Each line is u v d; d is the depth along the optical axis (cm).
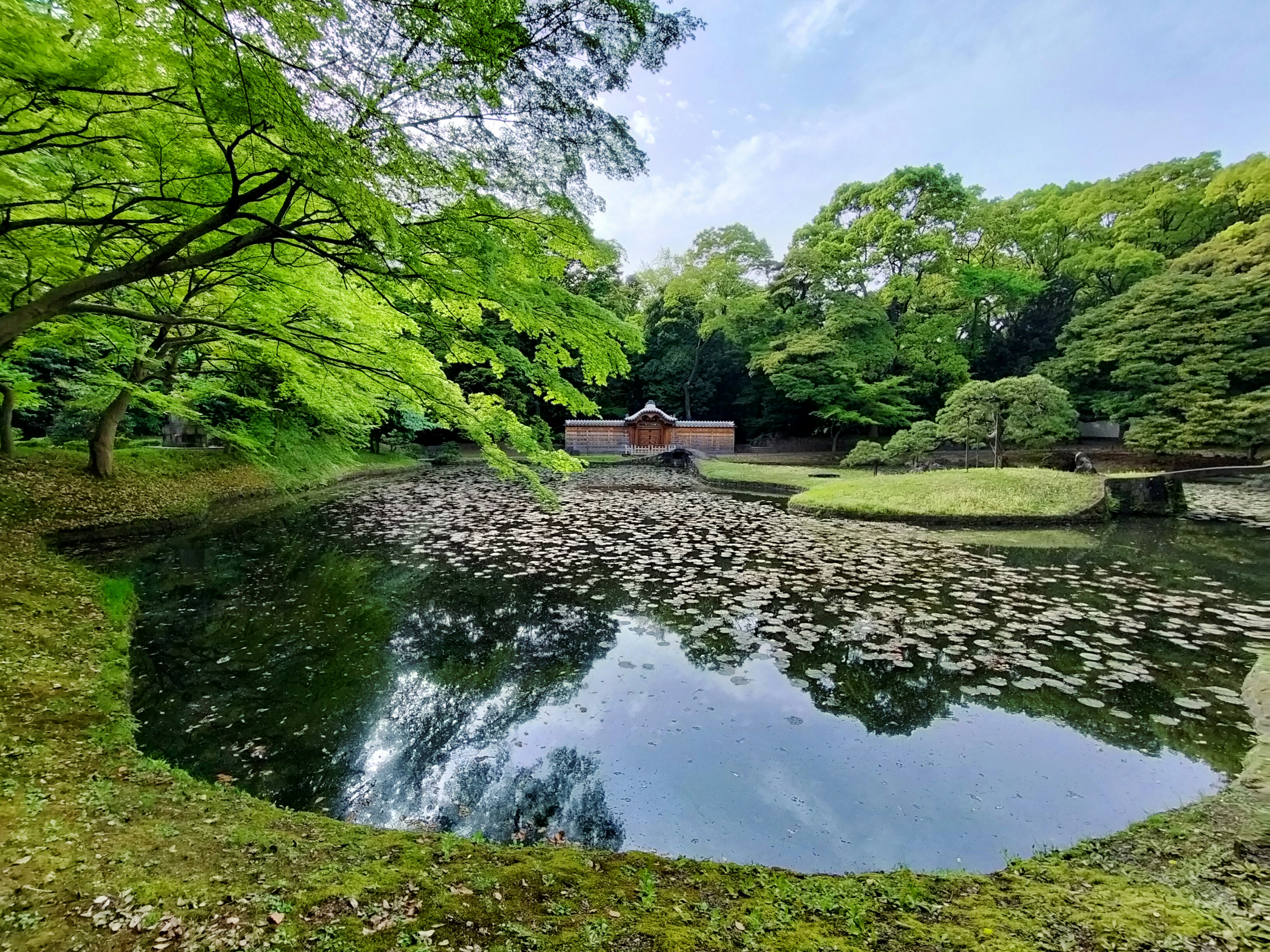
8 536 793
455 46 272
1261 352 1817
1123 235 2484
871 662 545
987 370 3041
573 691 500
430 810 349
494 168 349
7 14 288
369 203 291
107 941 189
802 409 3194
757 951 195
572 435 3262
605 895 232
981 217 2795
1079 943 200
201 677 512
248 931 196
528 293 444
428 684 514
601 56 303
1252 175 2038
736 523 1241
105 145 398
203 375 1320
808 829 329
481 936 198
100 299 723
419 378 564
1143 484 1302
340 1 248
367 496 1595
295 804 352
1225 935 203
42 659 449
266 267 526
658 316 3491
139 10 281
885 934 207
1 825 251
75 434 1343
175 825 270
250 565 861
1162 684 499
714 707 470
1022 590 760
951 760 395
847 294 2767
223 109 287
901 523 1229
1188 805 318
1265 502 1472
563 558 930
